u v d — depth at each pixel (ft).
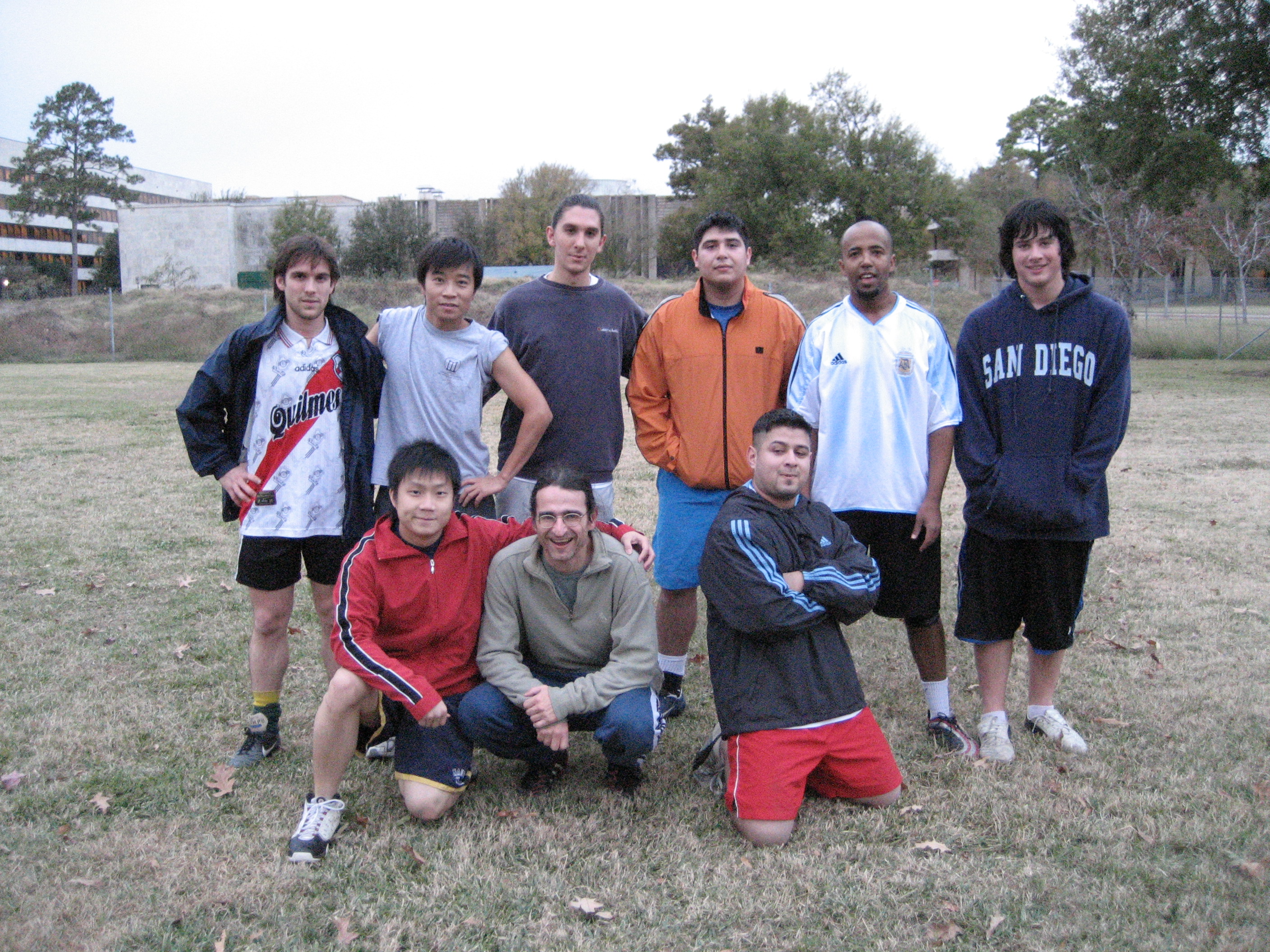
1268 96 62.64
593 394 12.62
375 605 10.12
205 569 19.36
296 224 146.00
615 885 8.90
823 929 8.29
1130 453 33.17
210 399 10.96
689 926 8.34
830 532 10.73
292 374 10.92
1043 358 10.98
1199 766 11.14
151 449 34.53
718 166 140.77
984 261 155.74
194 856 9.30
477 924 8.31
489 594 10.58
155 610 16.84
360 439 11.28
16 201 201.05
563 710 10.06
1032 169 182.39
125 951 7.93
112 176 214.48
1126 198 93.76
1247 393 51.78
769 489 10.50
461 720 10.24
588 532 10.35
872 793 10.32
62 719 12.39
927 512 11.67
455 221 165.37
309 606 17.53
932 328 11.73
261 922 8.36
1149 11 65.31
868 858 9.39
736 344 12.28
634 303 13.25
